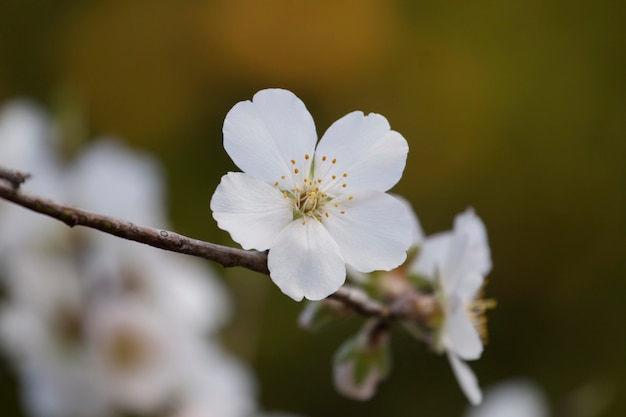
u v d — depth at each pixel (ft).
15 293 1.63
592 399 2.39
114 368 1.65
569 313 3.03
